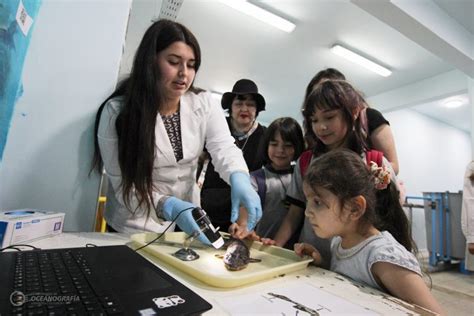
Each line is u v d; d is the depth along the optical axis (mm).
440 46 2457
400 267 552
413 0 2154
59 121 853
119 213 914
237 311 372
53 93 841
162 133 879
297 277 547
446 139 5188
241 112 1544
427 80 3521
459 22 2559
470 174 1973
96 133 874
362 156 858
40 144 831
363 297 448
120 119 813
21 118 802
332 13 2414
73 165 878
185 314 325
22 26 634
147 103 802
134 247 680
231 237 773
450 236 3002
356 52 2971
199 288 461
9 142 786
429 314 406
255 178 1234
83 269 442
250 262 643
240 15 2467
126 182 830
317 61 3193
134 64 820
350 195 649
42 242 653
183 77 822
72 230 882
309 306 400
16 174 801
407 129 4500
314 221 679
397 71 3350
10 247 560
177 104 949
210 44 2934
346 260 658
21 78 750
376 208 728
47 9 820
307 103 966
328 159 702
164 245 723
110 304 327
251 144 1537
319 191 670
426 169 4684
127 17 938
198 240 742
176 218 773
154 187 927
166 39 788
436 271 3047
